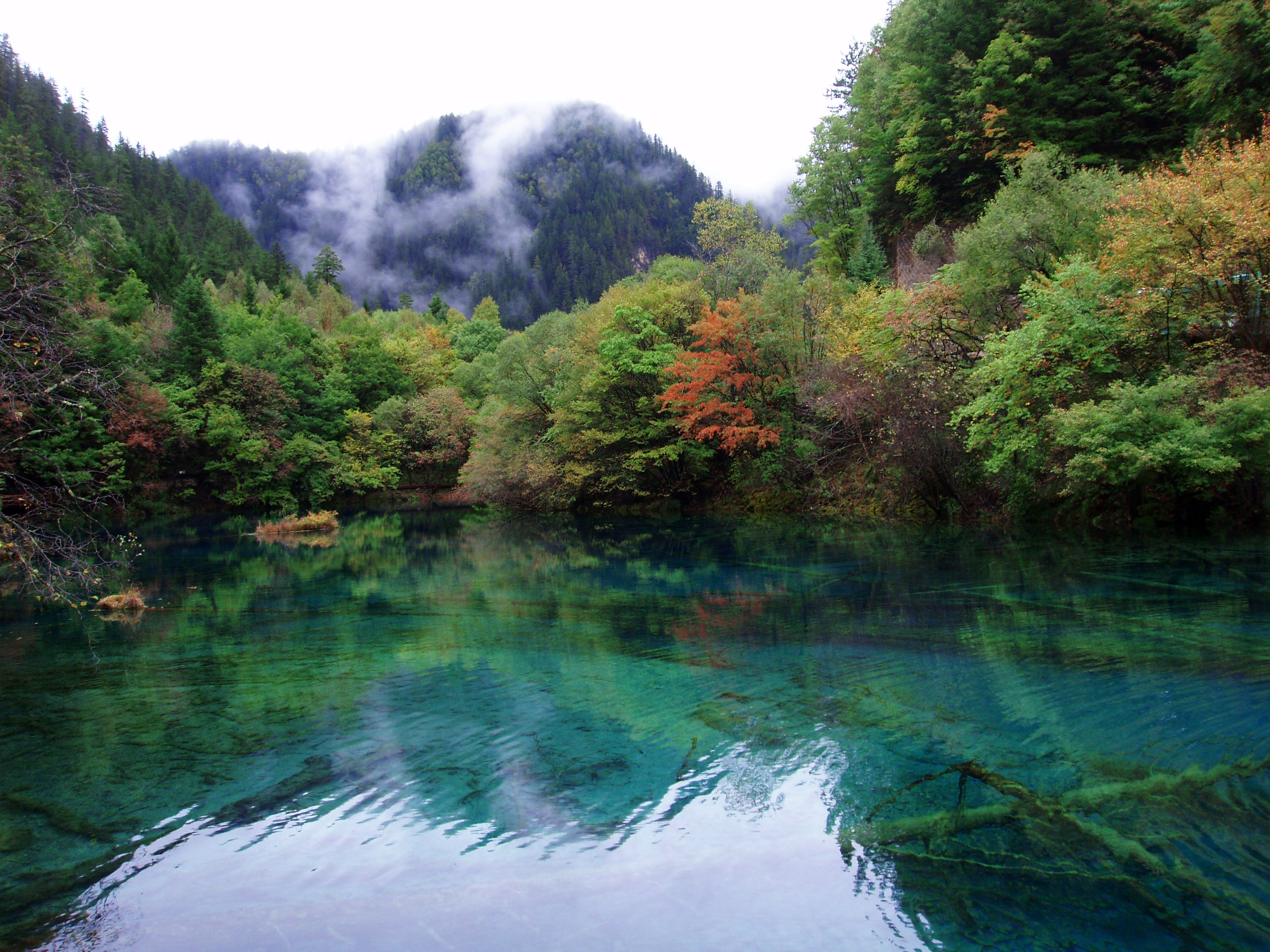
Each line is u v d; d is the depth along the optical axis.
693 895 3.89
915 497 21.53
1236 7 19.75
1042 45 25.66
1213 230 13.64
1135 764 5.11
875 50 39.16
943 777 5.10
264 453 44.66
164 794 5.30
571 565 17.34
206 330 45.81
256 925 3.74
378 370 58.75
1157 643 7.83
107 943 3.62
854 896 3.82
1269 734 5.44
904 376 19.89
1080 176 18.94
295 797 5.21
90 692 7.81
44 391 10.02
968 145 27.61
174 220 91.56
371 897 3.98
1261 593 9.70
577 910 3.80
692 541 20.64
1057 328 15.40
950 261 25.94
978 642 8.43
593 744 6.03
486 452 38.06
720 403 26.27
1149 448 13.20
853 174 40.09
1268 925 3.43
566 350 34.72
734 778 5.29
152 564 19.69
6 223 9.45
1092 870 3.93
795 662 8.09
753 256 32.62
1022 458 16.84
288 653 9.41
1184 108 23.39
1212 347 14.37
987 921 3.56
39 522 12.50
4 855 4.50
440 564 18.59
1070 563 12.68
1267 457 12.85
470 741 6.17
